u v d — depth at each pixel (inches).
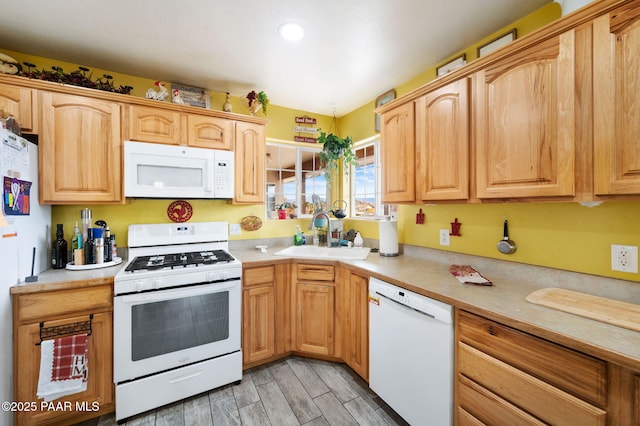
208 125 84.6
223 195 85.6
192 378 68.9
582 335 34.3
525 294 50.7
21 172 57.3
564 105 42.7
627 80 36.8
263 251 97.5
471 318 46.6
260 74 85.4
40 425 56.8
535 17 58.3
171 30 64.1
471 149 57.1
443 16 59.6
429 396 53.1
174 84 89.7
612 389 31.4
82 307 60.0
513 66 49.4
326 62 78.8
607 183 38.5
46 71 72.3
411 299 56.1
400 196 74.0
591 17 39.8
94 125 69.9
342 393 71.5
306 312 85.7
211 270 71.6
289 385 74.8
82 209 77.9
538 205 57.4
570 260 52.7
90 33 65.0
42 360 55.6
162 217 89.4
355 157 110.9
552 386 36.4
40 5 55.3
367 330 72.0
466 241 71.7
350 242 103.4
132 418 62.9
